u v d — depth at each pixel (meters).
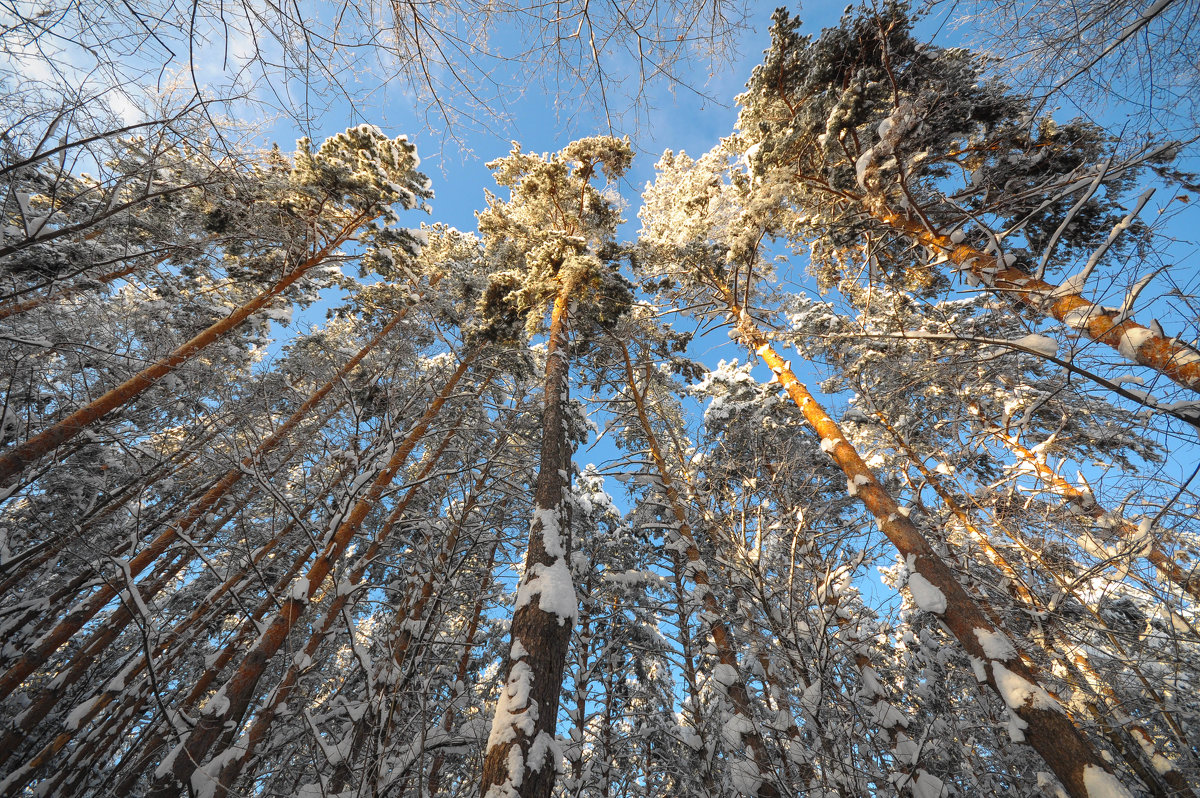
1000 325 5.91
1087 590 5.96
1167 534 4.45
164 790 4.91
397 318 11.23
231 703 5.77
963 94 7.20
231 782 5.09
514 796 3.37
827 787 4.48
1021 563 7.01
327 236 12.48
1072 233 8.79
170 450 9.99
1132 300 4.08
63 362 7.76
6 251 4.62
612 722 10.48
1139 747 5.52
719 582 8.70
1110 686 5.66
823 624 4.85
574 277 10.44
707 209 12.42
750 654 7.59
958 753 5.70
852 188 9.39
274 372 8.84
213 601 9.02
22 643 8.09
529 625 4.67
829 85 8.48
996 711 6.00
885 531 6.78
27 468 6.69
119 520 9.49
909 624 8.96
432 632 5.11
